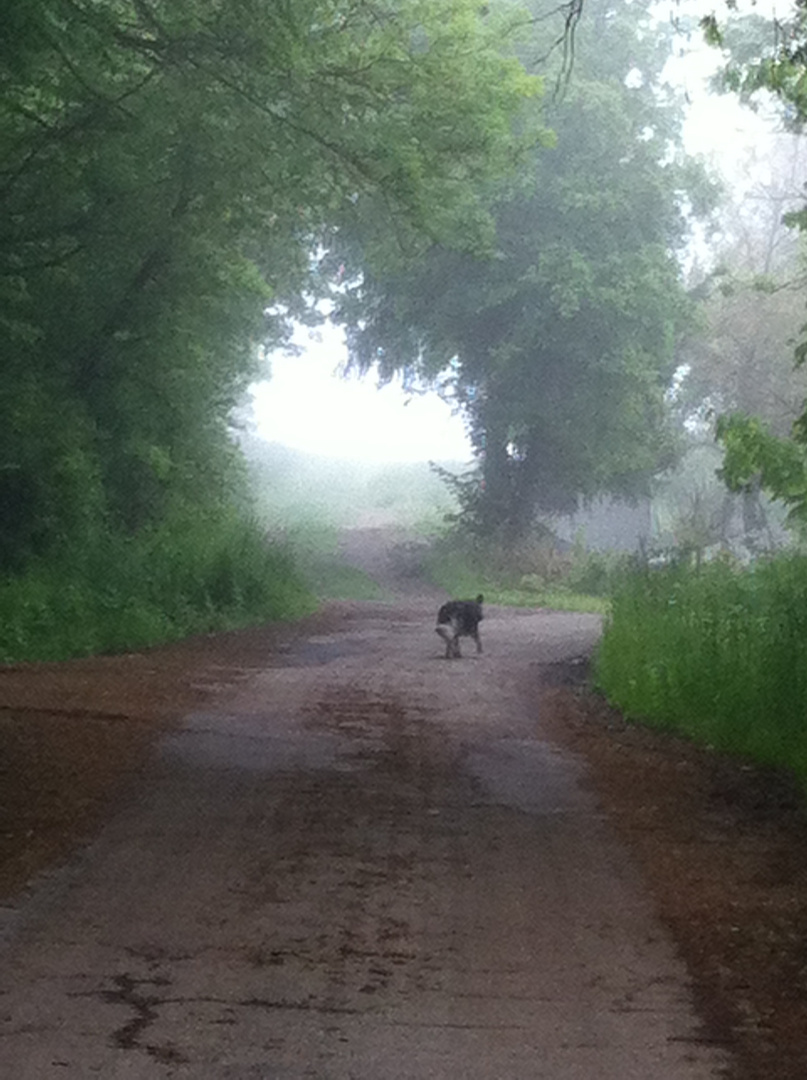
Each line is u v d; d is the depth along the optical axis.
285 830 10.02
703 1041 6.21
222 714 15.22
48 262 24.44
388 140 18.94
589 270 51.28
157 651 22.58
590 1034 6.26
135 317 26.91
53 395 26.47
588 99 51.03
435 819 10.59
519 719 16.30
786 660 14.63
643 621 19.55
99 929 7.57
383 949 7.40
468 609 24.02
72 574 25.22
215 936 7.51
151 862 9.02
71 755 12.21
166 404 28.69
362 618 33.12
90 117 20.67
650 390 55.06
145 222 24.31
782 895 8.73
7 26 16.42
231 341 34.06
